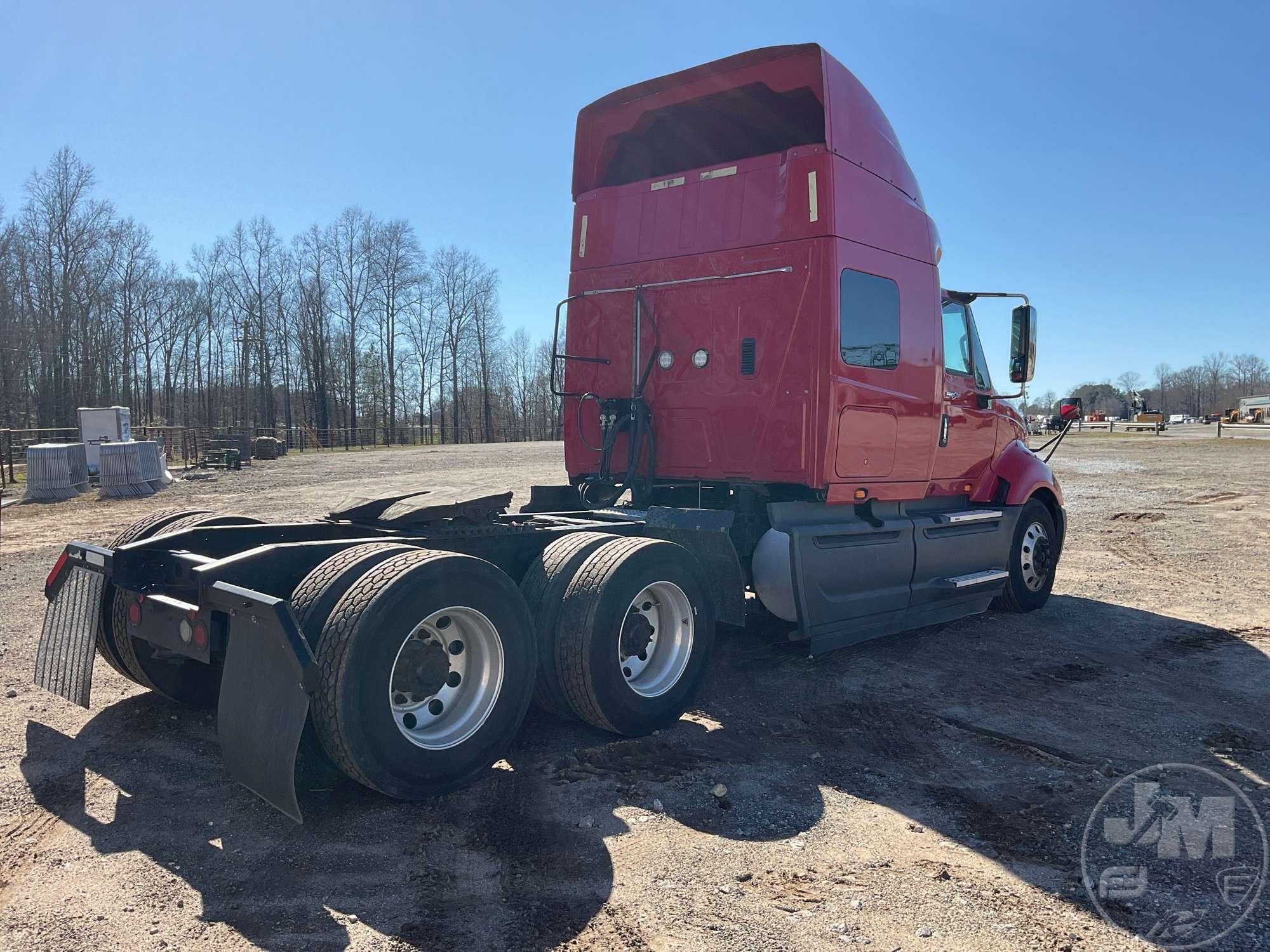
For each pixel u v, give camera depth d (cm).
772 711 470
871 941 252
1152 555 1029
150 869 289
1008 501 695
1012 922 263
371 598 321
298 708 293
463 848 307
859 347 527
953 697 496
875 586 567
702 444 549
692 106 572
